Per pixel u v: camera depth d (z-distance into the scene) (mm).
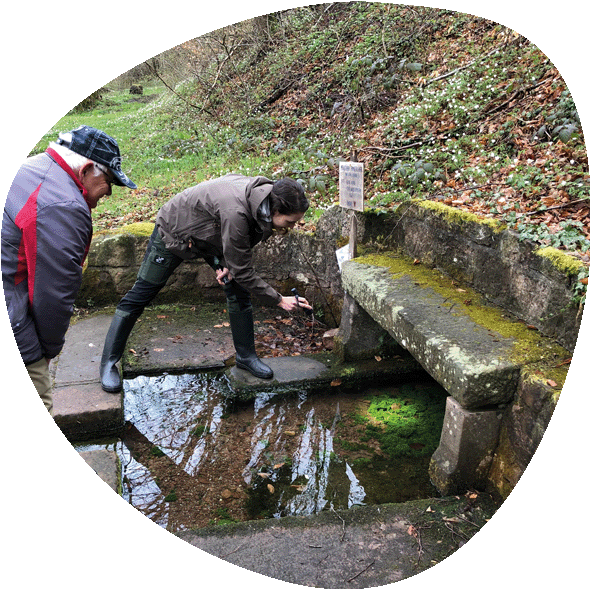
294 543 2303
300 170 5617
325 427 3299
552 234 2857
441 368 2605
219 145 6988
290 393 3664
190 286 4992
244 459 3018
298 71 7340
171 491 2787
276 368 3844
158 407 3514
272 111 7141
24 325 2217
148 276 3471
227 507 2672
